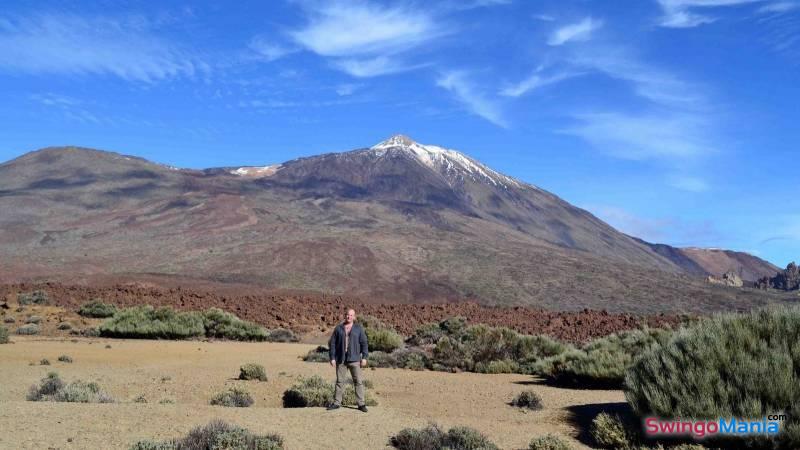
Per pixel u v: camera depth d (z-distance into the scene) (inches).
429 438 384.2
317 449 362.0
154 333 1202.6
